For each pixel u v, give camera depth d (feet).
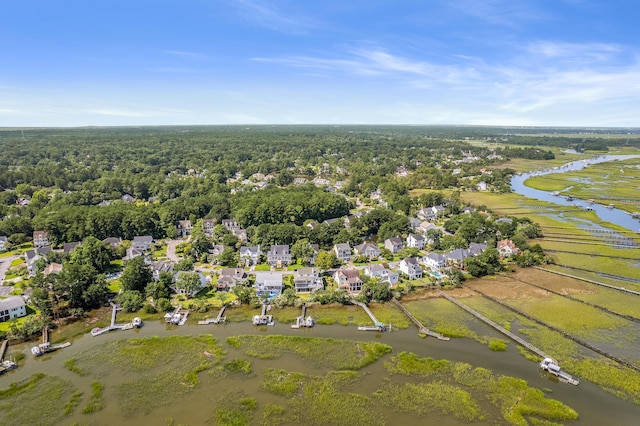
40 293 315.99
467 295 371.76
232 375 251.39
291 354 274.57
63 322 316.40
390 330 309.22
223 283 377.09
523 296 369.50
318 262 427.33
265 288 368.89
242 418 213.87
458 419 214.90
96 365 261.85
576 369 258.98
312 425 209.67
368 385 242.78
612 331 307.78
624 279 412.57
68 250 460.55
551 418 216.13
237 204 620.49
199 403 225.97
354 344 286.87
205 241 471.21
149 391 236.02
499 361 269.23
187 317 327.26
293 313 334.24
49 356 272.31
